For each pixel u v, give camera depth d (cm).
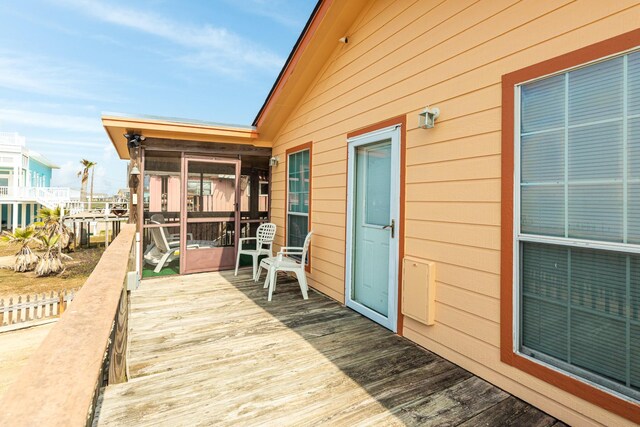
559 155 194
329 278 440
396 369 249
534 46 206
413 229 301
